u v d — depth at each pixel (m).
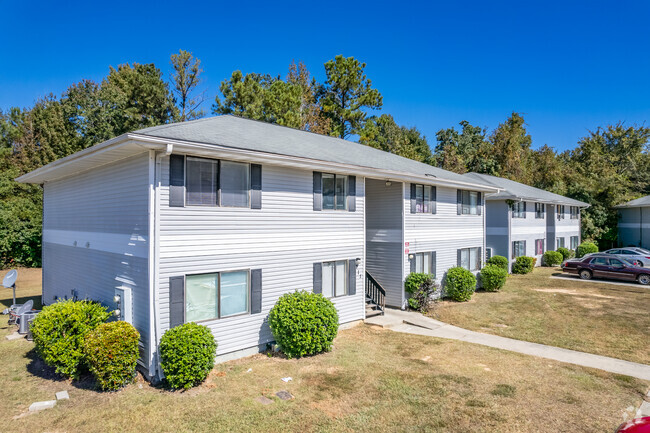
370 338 11.96
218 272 9.58
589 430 6.57
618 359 10.27
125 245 9.54
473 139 55.97
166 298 8.68
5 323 13.34
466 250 19.42
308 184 11.66
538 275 25.28
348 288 13.06
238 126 12.75
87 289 11.56
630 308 15.96
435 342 11.60
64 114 33.75
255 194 10.24
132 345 8.15
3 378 8.74
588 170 45.00
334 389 8.16
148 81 35.62
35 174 13.30
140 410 7.23
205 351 8.24
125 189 9.59
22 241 26.89
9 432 6.45
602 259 23.17
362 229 13.44
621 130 50.28
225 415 7.04
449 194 18.30
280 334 9.98
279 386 8.31
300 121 31.56
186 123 11.12
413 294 15.43
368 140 38.06
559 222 32.78
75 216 12.55
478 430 6.56
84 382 8.55
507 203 25.31
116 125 34.81
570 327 13.34
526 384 8.47
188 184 9.09
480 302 17.11
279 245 10.85
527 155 49.16
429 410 7.25
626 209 37.81
